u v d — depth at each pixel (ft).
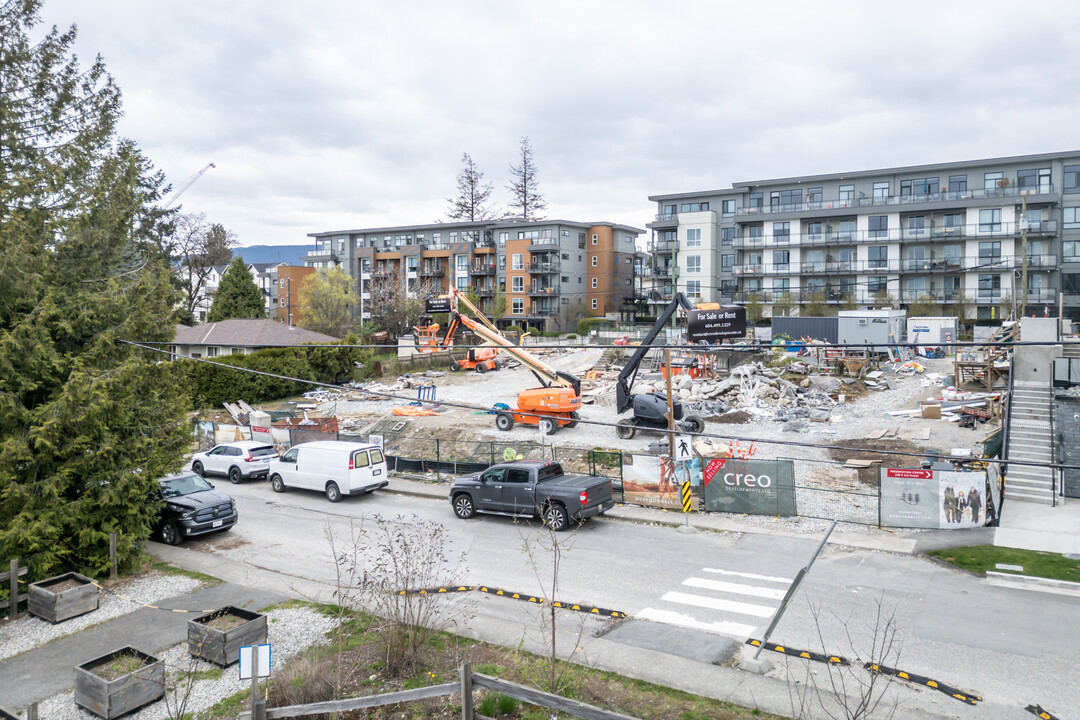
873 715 29.86
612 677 33.53
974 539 56.49
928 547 55.42
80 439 46.75
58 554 46.78
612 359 170.40
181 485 62.39
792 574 49.62
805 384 120.47
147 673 32.45
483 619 41.24
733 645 37.70
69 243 51.55
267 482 87.76
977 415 92.07
